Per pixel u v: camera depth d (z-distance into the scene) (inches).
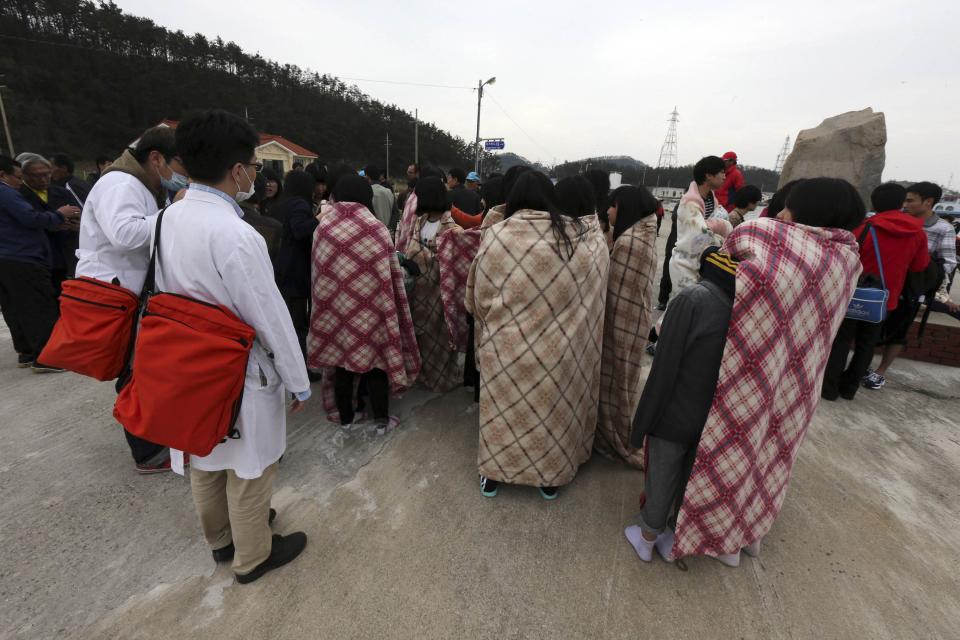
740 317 59.1
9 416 112.9
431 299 123.4
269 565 70.9
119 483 90.6
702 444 64.5
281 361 59.2
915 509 89.7
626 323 92.7
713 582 72.0
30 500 85.2
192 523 81.2
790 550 78.8
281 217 116.0
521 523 83.4
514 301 78.8
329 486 91.7
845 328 126.7
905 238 119.3
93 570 71.1
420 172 255.9
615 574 73.0
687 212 124.6
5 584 67.9
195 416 51.9
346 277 96.0
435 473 96.7
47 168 148.3
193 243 52.8
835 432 116.7
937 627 65.6
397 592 68.7
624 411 96.5
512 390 81.6
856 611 67.7
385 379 107.0
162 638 61.0
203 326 51.5
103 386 128.7
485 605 67.1
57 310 137.6
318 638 61.5
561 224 76.8
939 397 137.3
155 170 74.7
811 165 210.1
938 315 172.2
